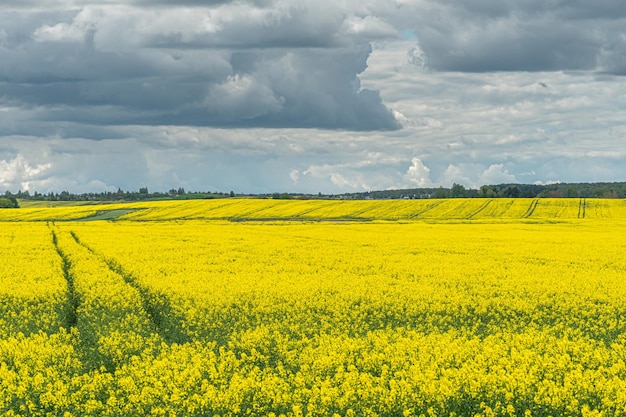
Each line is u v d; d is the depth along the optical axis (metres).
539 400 13.08
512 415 12.70
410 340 17.55
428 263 35.09
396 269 32.44
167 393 13.53
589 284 28.05
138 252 39.59
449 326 20.91
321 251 41.06
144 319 20.89
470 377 13.74
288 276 29.69
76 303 24.38
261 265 33.50
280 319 21.61
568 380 13.76
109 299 23.45
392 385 13.23
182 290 25.12
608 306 23.80
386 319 21.88
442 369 14.22
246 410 12.98
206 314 21.28
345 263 34.78
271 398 13.25
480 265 34.16
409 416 12.58
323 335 18.02
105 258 36.25
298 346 17.48
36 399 13.37
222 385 14.07
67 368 15.45
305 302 23.42
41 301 23.84
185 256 37.34
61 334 18.28
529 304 23.84
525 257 38.62
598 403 13.42
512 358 15.62
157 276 29.08
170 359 15.67
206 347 16.89
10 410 12.41
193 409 12.62
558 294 25.72
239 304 23.00
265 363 16.42
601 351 17.05
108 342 17.06
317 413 12.60
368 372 15.62
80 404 13.15
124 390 13.67
